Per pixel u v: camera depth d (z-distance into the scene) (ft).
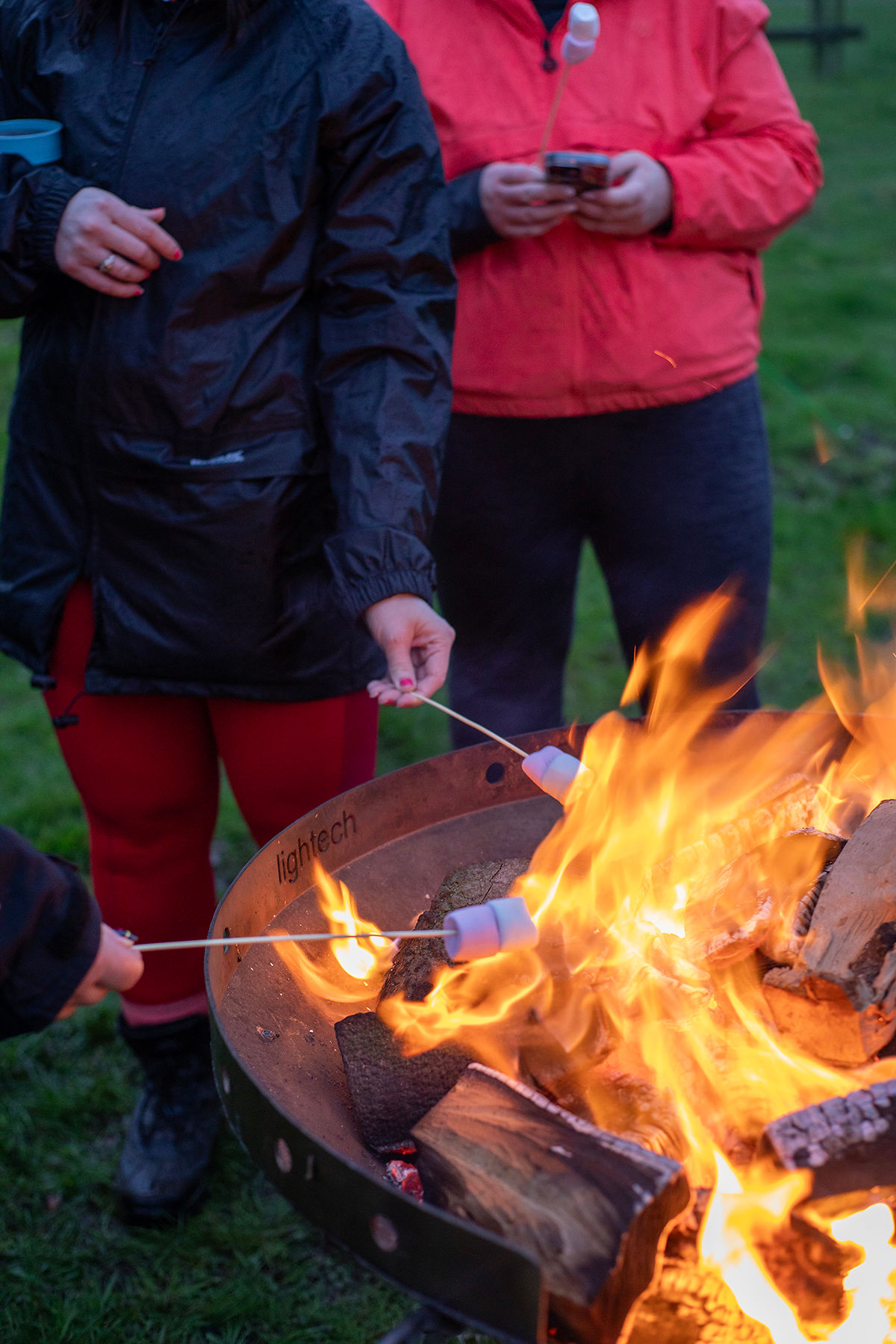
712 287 6.62
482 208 6.19
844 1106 3.50
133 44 5.05
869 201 25.14
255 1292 5.99
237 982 4.27
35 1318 5.88
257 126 4.93
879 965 3.94
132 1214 6.33
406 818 5.28
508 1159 3.43
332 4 5.01
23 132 5.13
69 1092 7.18
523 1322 2.96
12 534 5.50
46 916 3.39
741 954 4.19
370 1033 4.13
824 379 16.78
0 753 10.31
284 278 5.06
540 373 6.47
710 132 6.71
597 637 11.83
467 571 7.12
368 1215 3.14
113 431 5.12
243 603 5.24
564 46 5.66
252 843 9.21
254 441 5.12
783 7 46.24
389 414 4.98
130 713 5.65
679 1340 3.56
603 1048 3.91
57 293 5.28
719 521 6.82
